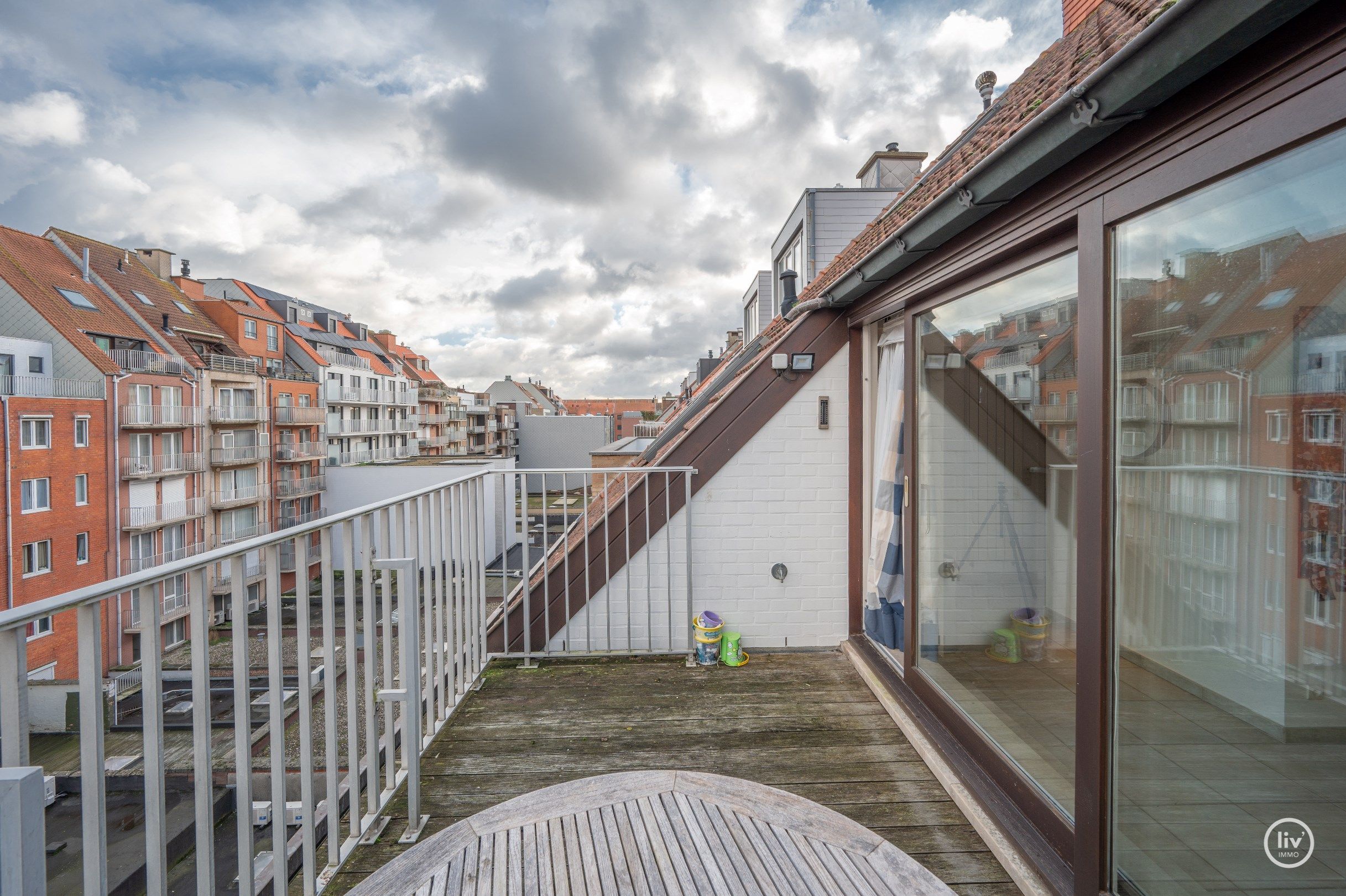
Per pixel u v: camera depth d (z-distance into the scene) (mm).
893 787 2361
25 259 24859
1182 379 1402
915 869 1597
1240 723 1283
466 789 2373
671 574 3691
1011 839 1983
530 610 3799
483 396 71875
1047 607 2002
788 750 2641
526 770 2508
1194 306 1356
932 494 2855
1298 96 1082
